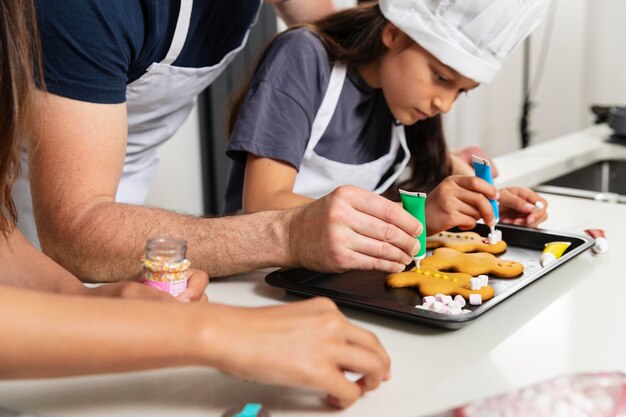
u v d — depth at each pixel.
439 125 1.54
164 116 1.39
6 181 0.88
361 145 1.49
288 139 1.33
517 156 1.97
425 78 1.31
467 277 1.01
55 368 0.63
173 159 2.31
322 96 1.41
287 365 0.63
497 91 3.28
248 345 0.63
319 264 0.99
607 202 1.48
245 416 0.64
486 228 1.26
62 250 0.99
